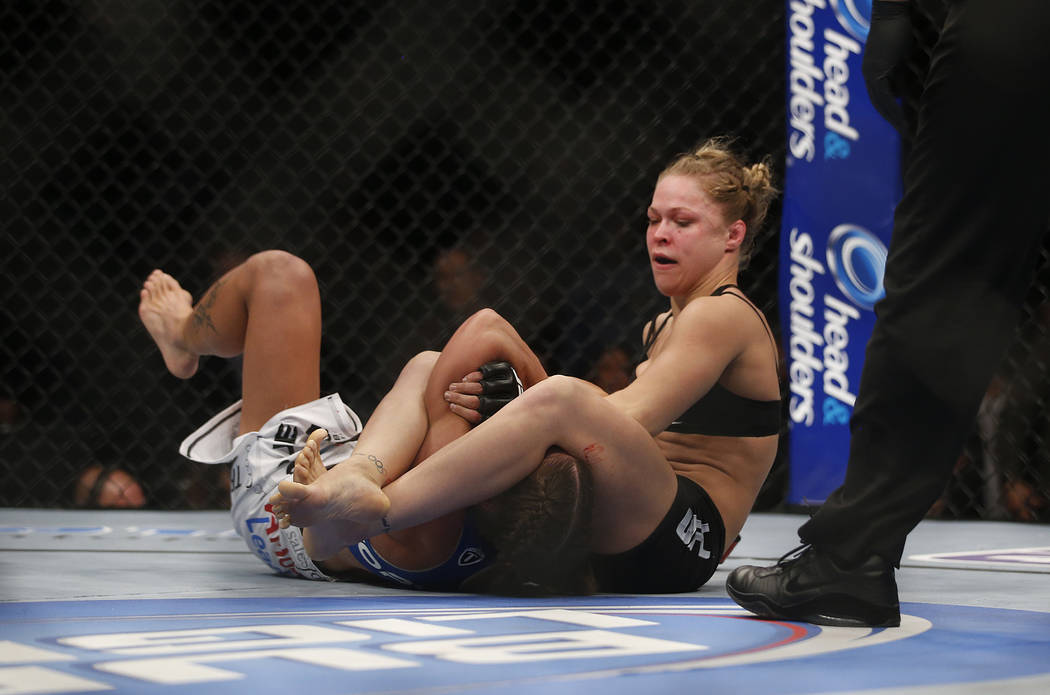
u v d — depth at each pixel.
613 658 2.05
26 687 1.74
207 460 3.85
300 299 3.89
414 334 8.80
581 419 2.97
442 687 1.76
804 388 7.33
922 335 2.36
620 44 10.69
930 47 7.66
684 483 3.31
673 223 3.49
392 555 3.29
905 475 2.42
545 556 3.04
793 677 1.87
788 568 2.55
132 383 9.12
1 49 9.80
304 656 2.04
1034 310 8.47
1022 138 2.29
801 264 7.36
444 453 2.97
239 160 10.45
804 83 7.35
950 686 1.80
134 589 3.22
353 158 10.52
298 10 10.74
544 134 10.62
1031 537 5.92
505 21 10.91
